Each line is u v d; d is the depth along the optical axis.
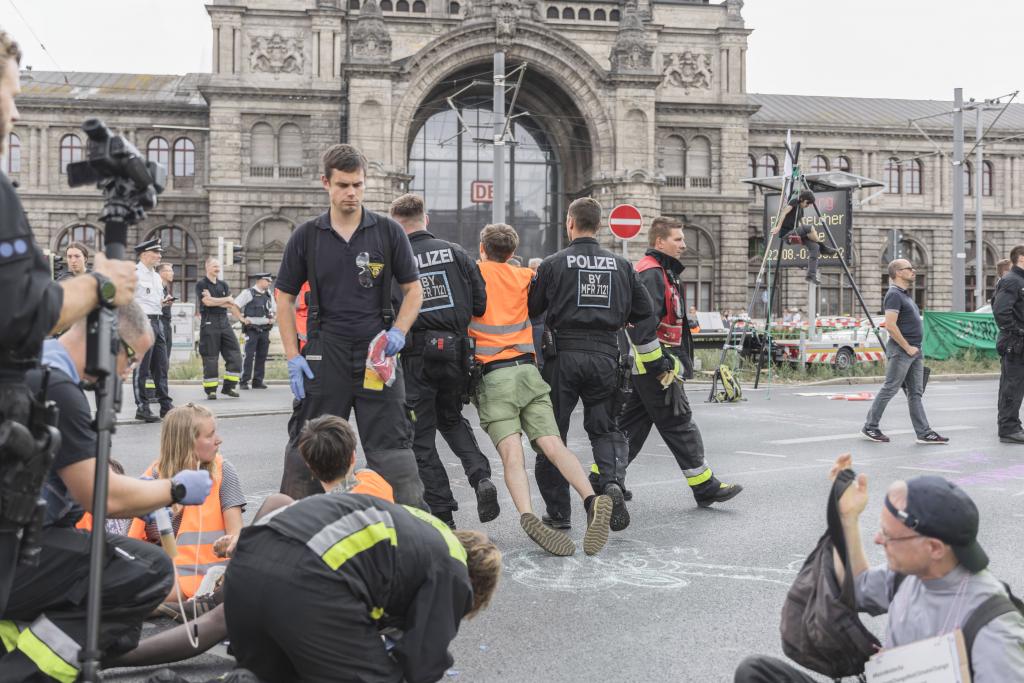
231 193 52.44
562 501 7.59
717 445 12.09
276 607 3.46
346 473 4.82
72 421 3.70
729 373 16.45
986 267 65.38
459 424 7.44
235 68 52.41
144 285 14.18
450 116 56.44
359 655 3.51
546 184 57.44
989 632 2.93
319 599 3.45
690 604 5.64
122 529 5.90
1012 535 7.20
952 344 29.88
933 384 24.05
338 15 52.91
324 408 6.09
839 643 3.30
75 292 3.30
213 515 5.59
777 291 59.88
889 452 11.38
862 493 3.32
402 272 6.20
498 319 7.14
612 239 52.62
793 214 20.02
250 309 21.06
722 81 57.94
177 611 5.14
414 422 6.95
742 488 8.58
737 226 58.12
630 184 52.34
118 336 3.67
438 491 7.17
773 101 66.38
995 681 2.90
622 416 8.53
